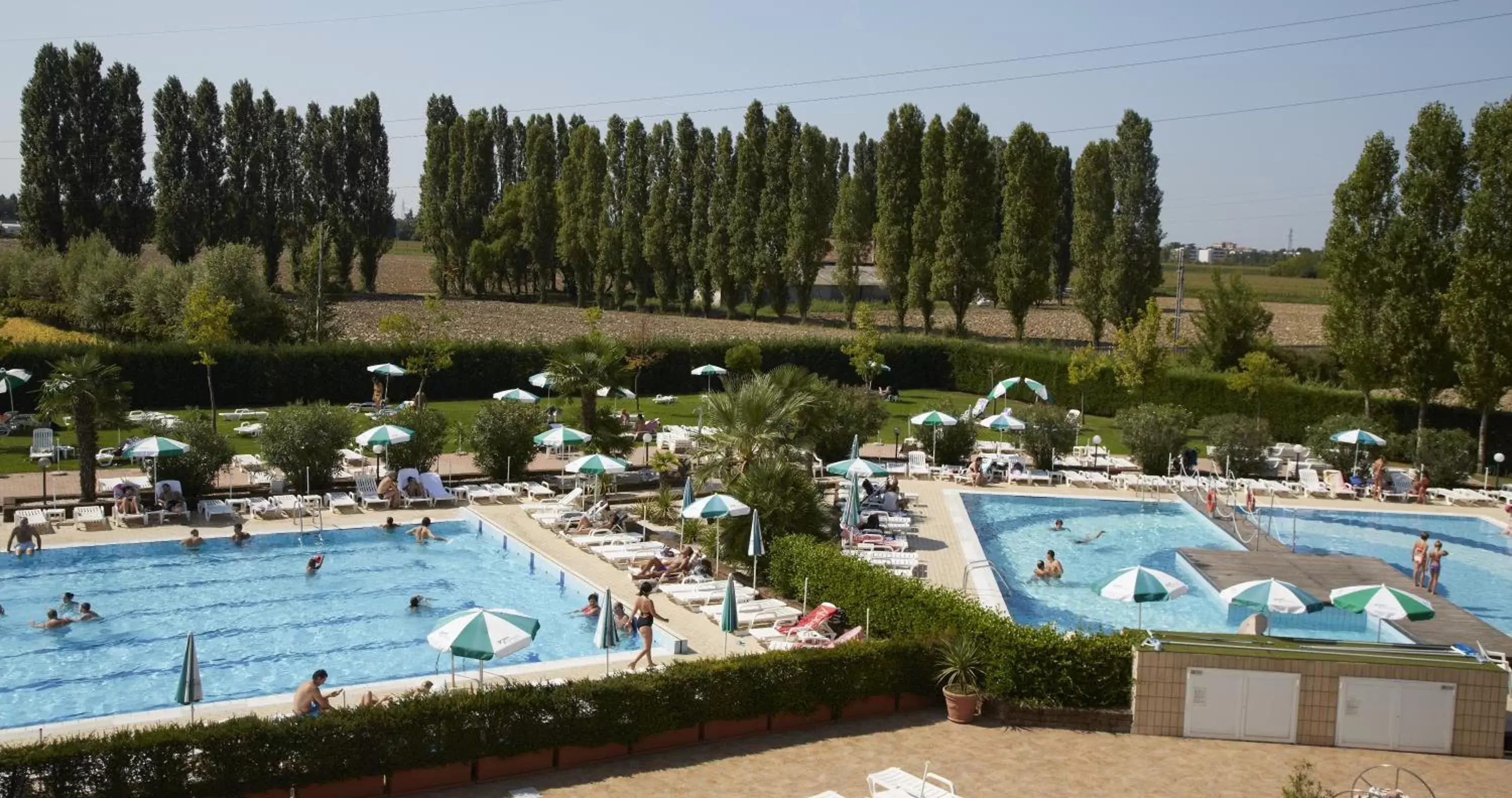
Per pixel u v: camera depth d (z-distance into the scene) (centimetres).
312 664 2019
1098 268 6794
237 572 2589
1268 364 4534
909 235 7244
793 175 7956
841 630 2181
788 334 7325
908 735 1702
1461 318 3866
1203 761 1619
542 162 10012
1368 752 1673
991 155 7069
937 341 6288
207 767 1360
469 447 3991
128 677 1939
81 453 3000
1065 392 5597
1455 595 2662
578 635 2194
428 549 2853
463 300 9769
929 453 4131
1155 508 3553
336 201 9012
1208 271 19450
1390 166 4122
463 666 2003
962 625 1867
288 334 6144
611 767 1559
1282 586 2009
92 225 7681
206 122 8000
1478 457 4075
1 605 2297
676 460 3525
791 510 2561
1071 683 1758
